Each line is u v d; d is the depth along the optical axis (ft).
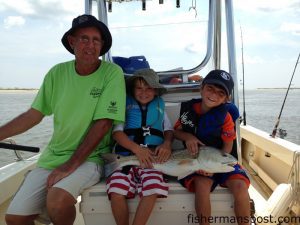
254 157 14.25
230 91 8.00
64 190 6.85
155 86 8.43
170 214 7.54
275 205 8.80
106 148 8.38
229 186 7.30
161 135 8.48
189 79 10.99
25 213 7.10
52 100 8.07
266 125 30.68
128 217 7.30
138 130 8.35
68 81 7.91
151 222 7.59
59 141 7.97
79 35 7.57
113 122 7.88
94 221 7.66
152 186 7.08
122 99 7.80
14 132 7.98
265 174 12.69
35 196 7.25
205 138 8.16
